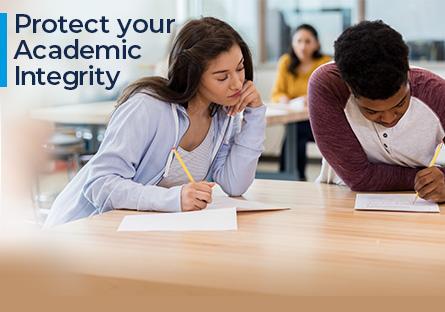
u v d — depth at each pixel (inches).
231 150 73.0
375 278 40.0
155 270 41.4
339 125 69.7
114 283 39.7
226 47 63.9
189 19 68.1
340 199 67.6
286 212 61.0
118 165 64.4
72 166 183.5
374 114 61.9
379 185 70.7
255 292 37.0
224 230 53.1
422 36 243.6
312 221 57.0
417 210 60.9
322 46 257.8
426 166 71.9
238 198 70.4
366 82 58.2
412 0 243.3
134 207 61.7
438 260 44.0
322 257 44.8
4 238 47.9
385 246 48.0
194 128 69.8
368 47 58.2
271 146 269.4
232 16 268.4
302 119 165.8
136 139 65.0
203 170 72.3
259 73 265.6
